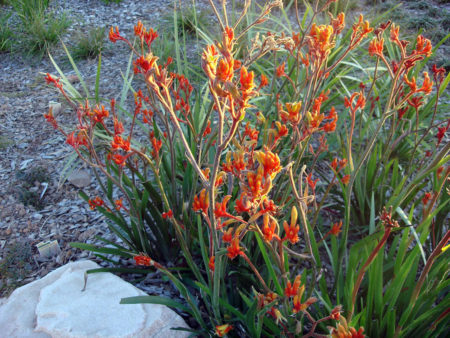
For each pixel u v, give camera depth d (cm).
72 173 182
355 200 148
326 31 90
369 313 93
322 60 94
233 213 112
